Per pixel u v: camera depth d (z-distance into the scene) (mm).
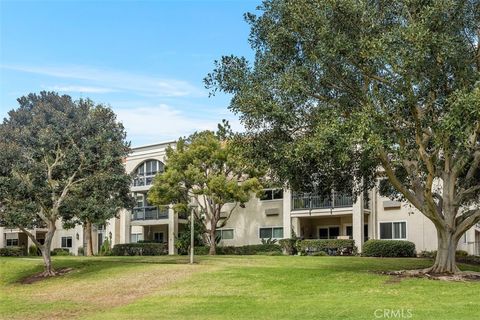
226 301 17203
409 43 16766
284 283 19688
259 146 20516
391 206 35938
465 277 19547
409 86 17562
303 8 17922
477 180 22875
